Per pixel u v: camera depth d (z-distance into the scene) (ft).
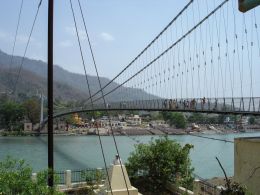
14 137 360.89
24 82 555.69
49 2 36.81
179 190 67.46
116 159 57.21
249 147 34.35
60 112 303.89
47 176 32.42
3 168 31.55
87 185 65.87
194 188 60.34
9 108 380.58
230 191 30.60
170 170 72.54
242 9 18.28
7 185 29.40
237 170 35.65
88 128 422.00
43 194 30.32
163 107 116.57
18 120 390.21
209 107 84.89
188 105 96.32
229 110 76.89
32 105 403.34
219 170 145.69
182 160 74.43
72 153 228.22
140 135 253.65
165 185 72.59
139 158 75.00
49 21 36.78
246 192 31.32
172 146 75.51
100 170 68.08
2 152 238.89
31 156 219.00
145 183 73.77
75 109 273.13
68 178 66.59
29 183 30.09
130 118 284.41
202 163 163.12
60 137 382.22
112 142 272.92
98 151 232.32
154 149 74.33
